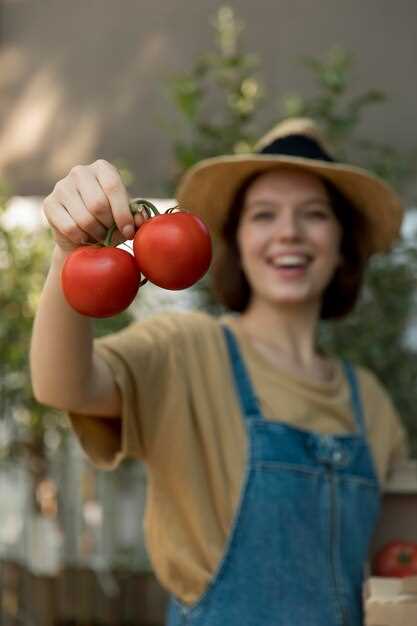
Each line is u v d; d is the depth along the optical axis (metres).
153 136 3.71
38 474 3.95
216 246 2.33
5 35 3.76
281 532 1.87
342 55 3.51
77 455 3.96
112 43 3.73
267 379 1.99
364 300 3.65
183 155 3.46
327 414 2.04
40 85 3.75
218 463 1.87
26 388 3.74
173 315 2.01
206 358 1.95
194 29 3.72
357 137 3.71
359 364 3.59
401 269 3.63
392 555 2.04
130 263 1.27
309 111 3.57
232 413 1.92
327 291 2.44
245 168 2.15
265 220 2.16
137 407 1.79
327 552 1.91
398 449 2.22
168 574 1.87
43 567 3.94
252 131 3.71
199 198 2.26
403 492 2.15
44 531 3.95
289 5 3.71
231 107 3.62
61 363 1.55
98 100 3.73
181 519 1.88
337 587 1.89
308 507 1.91
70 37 3.74
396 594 1.60
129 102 3.73
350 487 1.99
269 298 2.12
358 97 3.69
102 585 4.07
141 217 1.32
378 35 3.68
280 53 3.72
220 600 1.82
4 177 3.76
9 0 3.75
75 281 1.26
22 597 4.10
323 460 1.95
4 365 3.76
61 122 3.75
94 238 1.34
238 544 1.84
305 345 2.17
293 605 1.84
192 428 1.87
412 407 3.71
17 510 4.08
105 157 3.73
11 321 3.72
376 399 2.23
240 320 2.21
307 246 2.13
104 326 3.56
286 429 1.93
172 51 3.72
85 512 3.96
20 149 3.76
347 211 2.32
